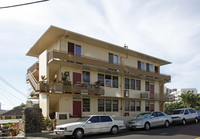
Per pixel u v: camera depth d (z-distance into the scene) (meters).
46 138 12.62
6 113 46.06
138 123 15.95
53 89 17.06
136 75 24.59
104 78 22.33
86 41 20.42
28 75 21.88
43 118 17.48
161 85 30.50
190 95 44.34
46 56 18.25
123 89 24.09
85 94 18.89
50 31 17.92
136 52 24.88
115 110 23.25
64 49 18.95
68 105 18.91
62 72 18.86
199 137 11.61
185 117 20.02
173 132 14.07
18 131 15.62
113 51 23.81
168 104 42.12
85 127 12.61
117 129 14.40
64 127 11.98
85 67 19.89
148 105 27.75
